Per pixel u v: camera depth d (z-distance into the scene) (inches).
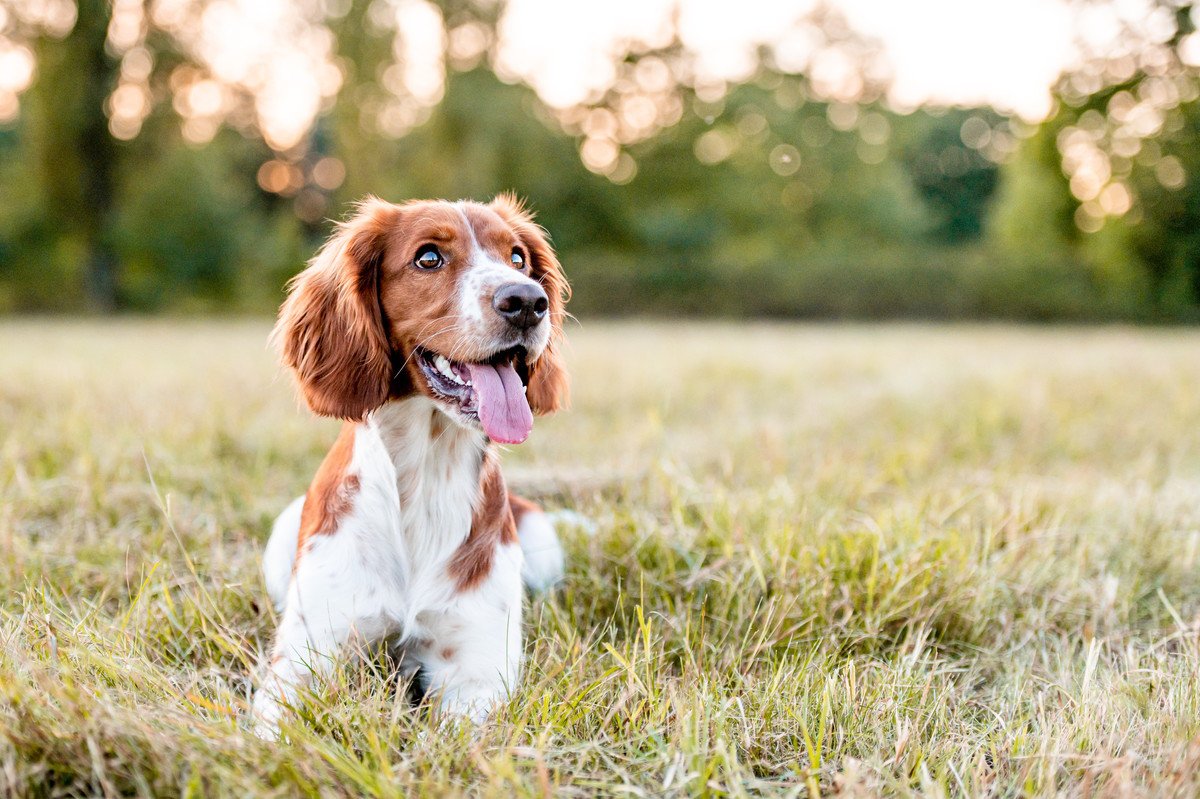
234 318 1219.9
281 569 141.7
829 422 301.4
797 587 139.3
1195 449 268.8
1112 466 248.1
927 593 138.3
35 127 1198.3
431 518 125.8
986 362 536.1
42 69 1182.3
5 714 87.7
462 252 129.7
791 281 1272.1
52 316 1226.6
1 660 98.8
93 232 1248.8
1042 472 241.0
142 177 1256.2
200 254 1286.9
